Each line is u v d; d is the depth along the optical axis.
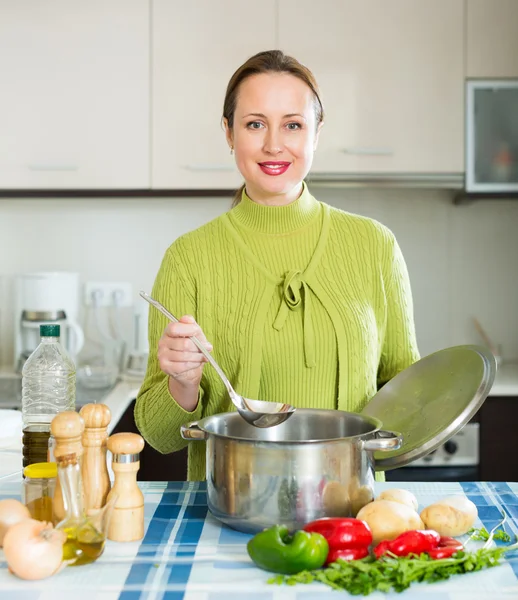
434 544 0.93
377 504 0.99
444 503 1.01
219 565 0.93
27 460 1.19
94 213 3.02
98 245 3.03
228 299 1.40
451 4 2.68
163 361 1.16
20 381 2.62
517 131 2.71
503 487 1.23
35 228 3.01
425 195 3.03
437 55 2.69
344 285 1.41
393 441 1.02
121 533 1.00
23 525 0.90
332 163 2.70
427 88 2.70
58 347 1.28
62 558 0.91
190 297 1.42
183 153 2.70
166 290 1.43
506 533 1.01
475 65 2.69
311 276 1.40
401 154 2.71
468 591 0.86
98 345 2.98
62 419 0.94
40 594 0.85
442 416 1.18
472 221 3.04
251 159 1.33
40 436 1.19
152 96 2.68
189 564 0.93
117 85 2.68
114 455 1.02
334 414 1.18
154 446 1.41
